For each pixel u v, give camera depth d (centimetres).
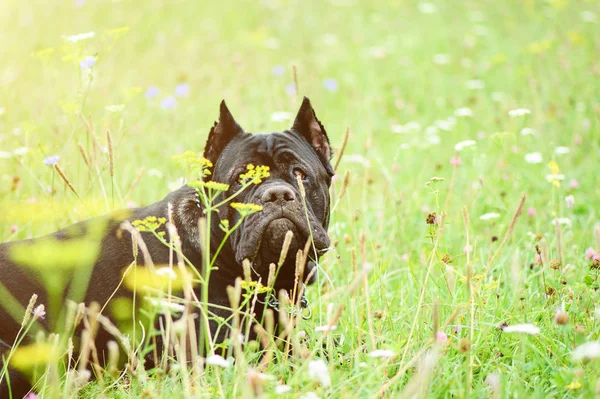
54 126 1005
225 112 658
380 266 747
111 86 1407
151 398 483
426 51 1941
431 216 602
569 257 782
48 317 616
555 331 596
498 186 1022
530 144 1165
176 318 603
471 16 2208
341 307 468
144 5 2389
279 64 1881
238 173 622
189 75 1708
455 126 1312
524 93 1440
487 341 586
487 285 608
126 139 1151
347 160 1090
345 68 1862
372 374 478
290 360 568
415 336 577
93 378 605
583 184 1046
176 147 1158
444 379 509
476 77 1667
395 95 1565
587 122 1235
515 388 502
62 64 1736
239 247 599
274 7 2491
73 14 2220
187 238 621
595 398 466
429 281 704
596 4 2136
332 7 2503
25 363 527
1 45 1895
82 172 930
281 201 591
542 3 2259
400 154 1193
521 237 846
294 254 604
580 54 1700
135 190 991
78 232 650
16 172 961
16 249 639
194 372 536
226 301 620
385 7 2472
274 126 1232
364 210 881
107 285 622
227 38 2180
